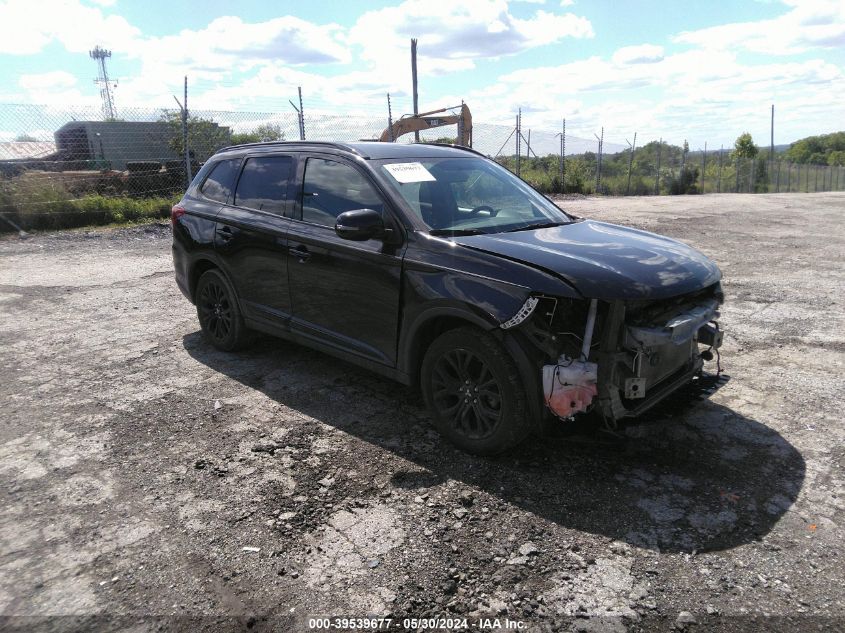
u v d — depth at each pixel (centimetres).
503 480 327
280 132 1673
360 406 421
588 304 308
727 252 1024
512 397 323
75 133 1730
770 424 391
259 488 321
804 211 1753
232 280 493
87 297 733
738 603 240
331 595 245
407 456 354
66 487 323
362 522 292
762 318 628
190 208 532
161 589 248
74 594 245
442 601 242
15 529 288
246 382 465
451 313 338
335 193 416
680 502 306
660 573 256
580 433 323
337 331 415
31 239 1164
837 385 453
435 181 412
